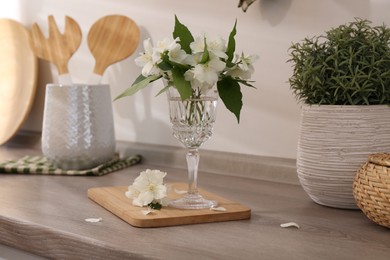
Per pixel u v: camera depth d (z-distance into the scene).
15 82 2.13
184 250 0.95
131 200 1.25
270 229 1.08
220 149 1.69
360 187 1.07
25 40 2.12
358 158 1.16
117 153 1.83
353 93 1.15
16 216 1.18
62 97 1.65
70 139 1.64
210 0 1.66
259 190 1.43
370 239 1.01
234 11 1.61
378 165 1.05
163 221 1.10
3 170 1.65
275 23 1.52
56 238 1.08
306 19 1.46
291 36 1.50
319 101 1.21
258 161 1.56
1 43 2.18
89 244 1.02
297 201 1.31
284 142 1.54
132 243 0.99
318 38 1.41
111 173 1.67
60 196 1.37
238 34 1.60
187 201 1.21
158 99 1.83
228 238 1.02
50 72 2.12
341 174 1.18
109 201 1.24
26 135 2.17
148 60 1.14
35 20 2.17
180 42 1.15
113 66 1.95
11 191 1.43
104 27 1.84
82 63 2.03
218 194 1.38
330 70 1.18
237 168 1.61
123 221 1.15
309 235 1.04
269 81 1.55
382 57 1.15
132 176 1.62
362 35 1.18
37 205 1.28
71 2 2.04
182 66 1.11
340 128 1.17
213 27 1.66
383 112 1.16
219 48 1.11
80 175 1.63
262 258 0.90
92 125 1.66
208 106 1.17
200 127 1.17
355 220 1.14
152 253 0.93
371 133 1.15
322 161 1.19
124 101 1.94
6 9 2.27
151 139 1.87
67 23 1.85
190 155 1.22
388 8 1.32
